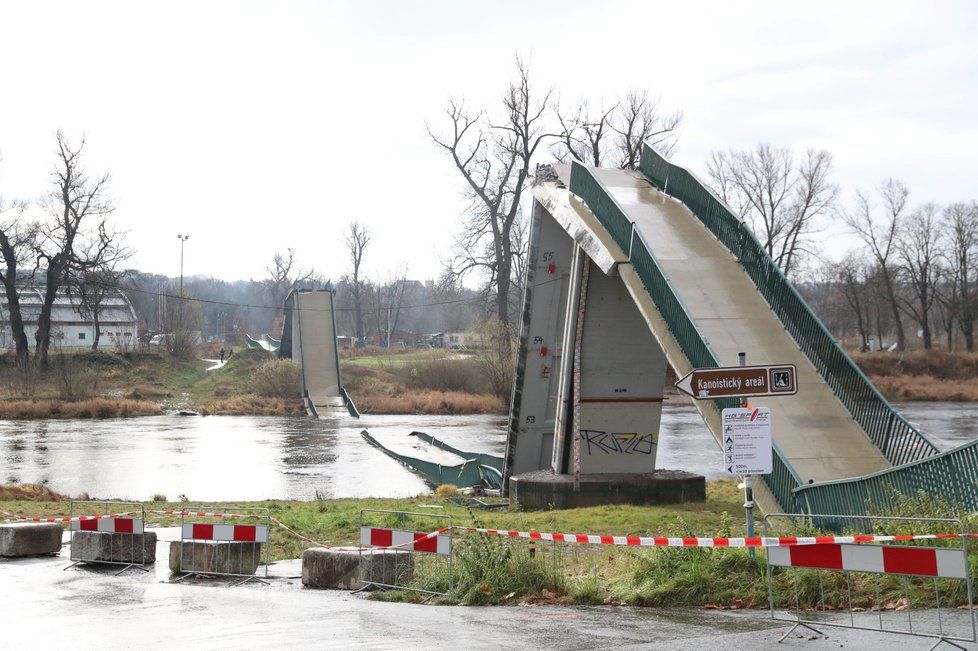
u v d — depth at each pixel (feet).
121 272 293.23
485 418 240.94
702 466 136.77
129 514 73.51
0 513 74.23
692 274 76.33
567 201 92.48
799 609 34.60
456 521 71.36
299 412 252.21
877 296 371.15
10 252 270.87
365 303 566.36
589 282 90.58
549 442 105.60
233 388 282.77
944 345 417.49
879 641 29.07
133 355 309.22
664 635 30.91
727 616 34.22
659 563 38.93
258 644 31.45
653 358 92.73
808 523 47.62
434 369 285.43
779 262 299.58
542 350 104.12
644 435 93.56
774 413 62.69
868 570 30.73
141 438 184.96
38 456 152.25
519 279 284.61
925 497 41.57
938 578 31.12
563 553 53.31
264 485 121.39
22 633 34.17
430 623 34.68
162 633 33.83
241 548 48.96
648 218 88.12
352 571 44.57
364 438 188.75
